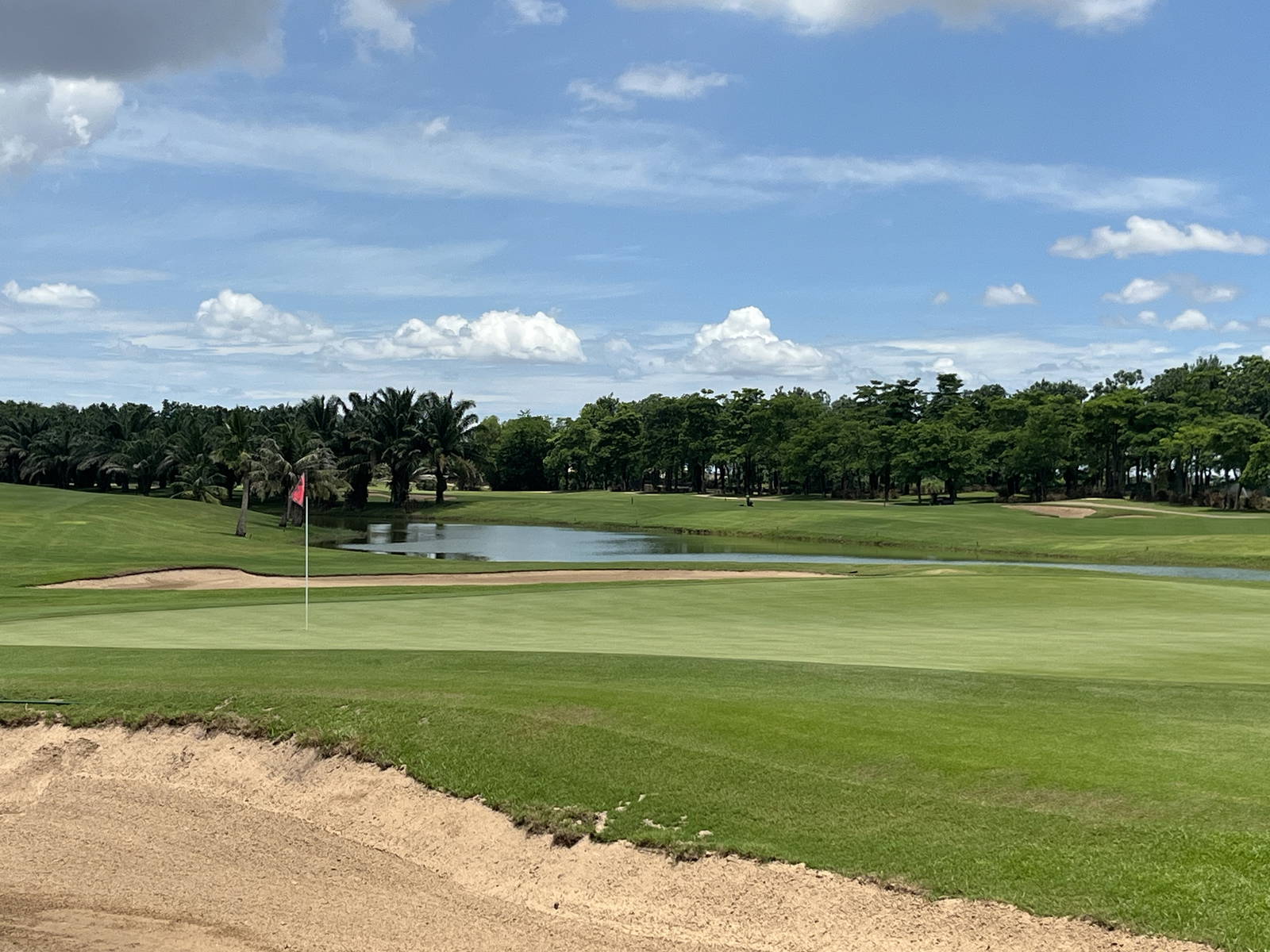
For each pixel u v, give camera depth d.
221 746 14.84
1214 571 56.28
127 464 113.56
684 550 72.81
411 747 13.57
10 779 14.80
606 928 10.05
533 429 180.50
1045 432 123.69
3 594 32.66
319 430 119.00
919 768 11.45
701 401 160.00
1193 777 10.77
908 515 91.94
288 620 26.28
